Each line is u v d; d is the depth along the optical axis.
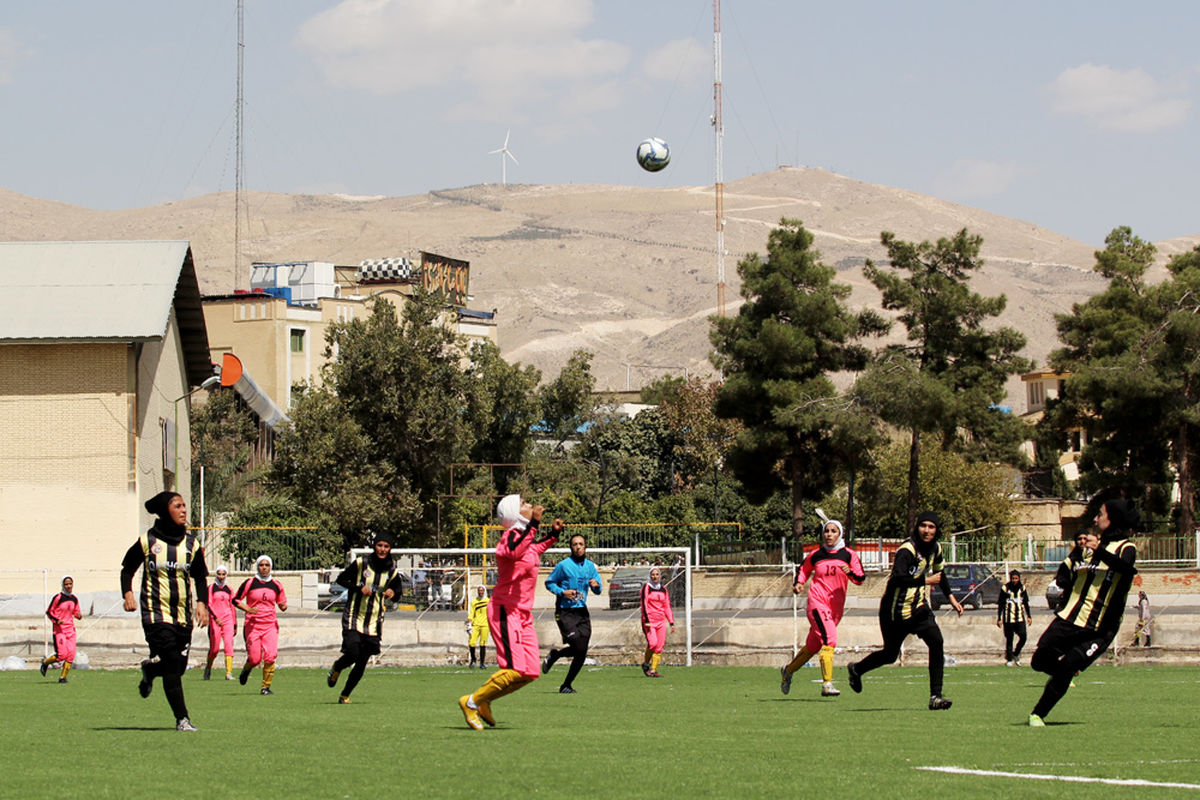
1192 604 65.81
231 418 96.06
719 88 155.00
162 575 19.42
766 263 86.56
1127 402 81.81
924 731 19.47
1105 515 19.64
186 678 37.50
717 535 86.31
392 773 14.62
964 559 73.38
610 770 14.80
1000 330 85.56
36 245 65.12
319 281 137.38
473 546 85.88
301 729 20.09
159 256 64.69
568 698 28.14
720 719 21.97
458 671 40.72
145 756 16.38
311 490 83.31
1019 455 89.38
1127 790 13.13
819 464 85.56
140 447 62.81
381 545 26.58
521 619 19.95
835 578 27.08
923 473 103.38
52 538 60.88
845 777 14.14
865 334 87.88
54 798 12.87
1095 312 89.06
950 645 41.19
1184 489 81.38
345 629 26.52
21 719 22.86
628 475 125.81
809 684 32.59
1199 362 79.31
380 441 87.25
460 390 90.25
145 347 64.19
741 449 84.88
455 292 153.12
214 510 88.25
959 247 84.62
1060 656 19.78
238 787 13.62
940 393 77.69
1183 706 24.98
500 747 17.25
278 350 124.81
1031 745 17.39
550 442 131.62
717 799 12.68
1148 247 90.44
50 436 61.25
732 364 87.44
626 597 51.78
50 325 60.56
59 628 37.12
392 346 86.38
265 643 30.55
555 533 20.06
